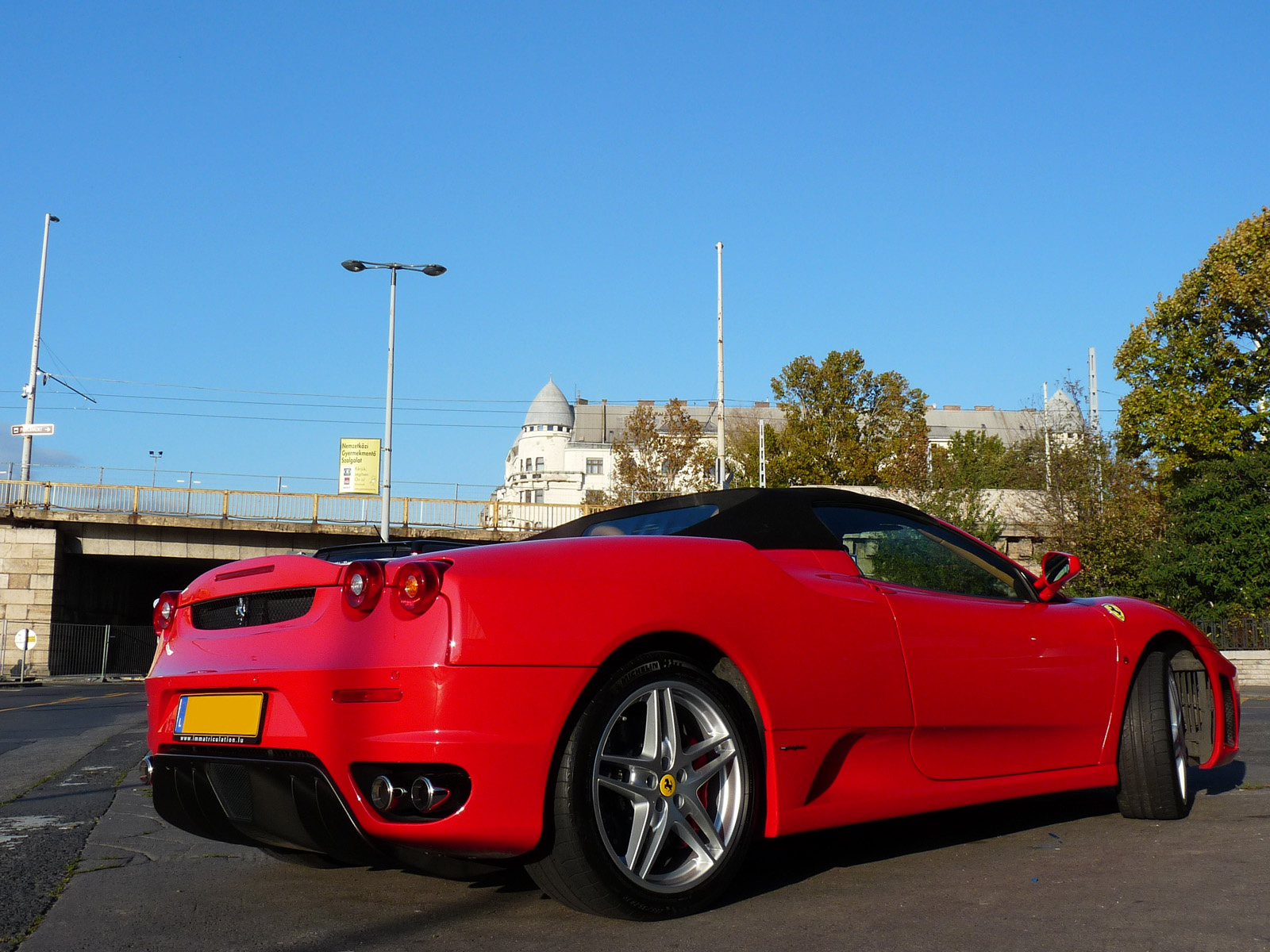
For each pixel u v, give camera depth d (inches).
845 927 102.7
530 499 4060.0
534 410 4325.8
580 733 102.7
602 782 103.9
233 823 116.4
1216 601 930.7
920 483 1059.9
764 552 128.9
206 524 1354.6
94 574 1486.2
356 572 104.3
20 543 1280.8
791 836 152.1
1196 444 1148.5
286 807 107.9
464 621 98.7
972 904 110.3
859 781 126.1
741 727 114.1
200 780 118.3
